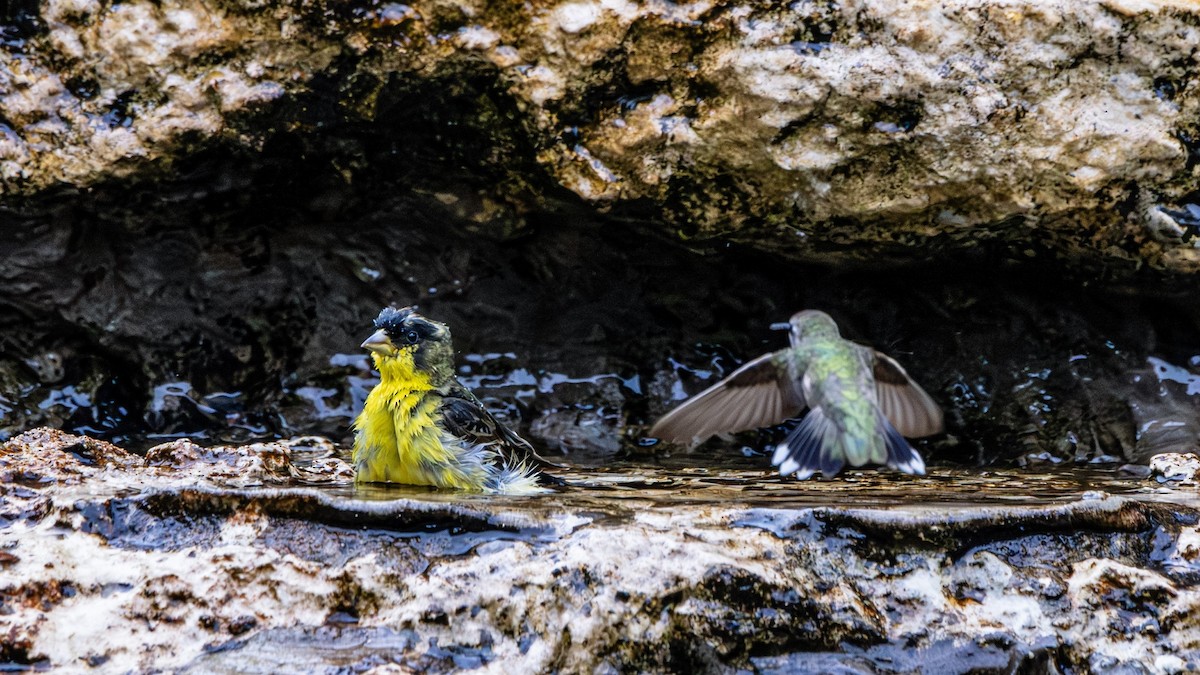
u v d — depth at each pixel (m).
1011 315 13.29
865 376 9.05
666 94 11.48
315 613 7.85
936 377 13.56
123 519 8.25
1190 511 9.09
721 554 7.89
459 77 11.47
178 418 13.41
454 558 8.11
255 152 11.88
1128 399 13.21
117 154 11.53
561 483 10.90
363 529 8.23
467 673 7.55
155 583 7.83
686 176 11.79
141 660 7.51
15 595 7.65
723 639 7.65
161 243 12.71
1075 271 12.62
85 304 12.88
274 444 11.23
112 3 11.26
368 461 11.02
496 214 12.69
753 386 9.12
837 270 12.99
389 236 13.10
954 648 7.94
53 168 11.55
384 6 11.25
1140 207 11.68
